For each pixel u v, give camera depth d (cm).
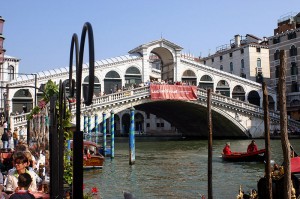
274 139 4166
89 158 1966
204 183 1596
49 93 1346
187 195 1357
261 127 4375
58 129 445
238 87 4769
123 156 2695
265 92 973
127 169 2020
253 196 1060
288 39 4912
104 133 2700
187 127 5462
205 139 4947
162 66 4859
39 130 1252
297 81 4788
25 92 3675
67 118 864
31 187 691
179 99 3928
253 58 5309
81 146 280
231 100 4209
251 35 5822
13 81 3650
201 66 4638
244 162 2273
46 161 955
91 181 1642
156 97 3816
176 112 4884
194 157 2617
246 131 4316
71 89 377
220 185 1545
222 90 4697
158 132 6812
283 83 806
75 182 277
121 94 3634
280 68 812
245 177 1748
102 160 2008
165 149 3359
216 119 4469
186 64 4600
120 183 1596
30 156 734
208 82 4656
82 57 285
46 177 877
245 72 5369
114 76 4228
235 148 3297
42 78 3769
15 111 3625
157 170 1978
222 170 1973
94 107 3431
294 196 955
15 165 622
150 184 1575
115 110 3603
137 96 3719
